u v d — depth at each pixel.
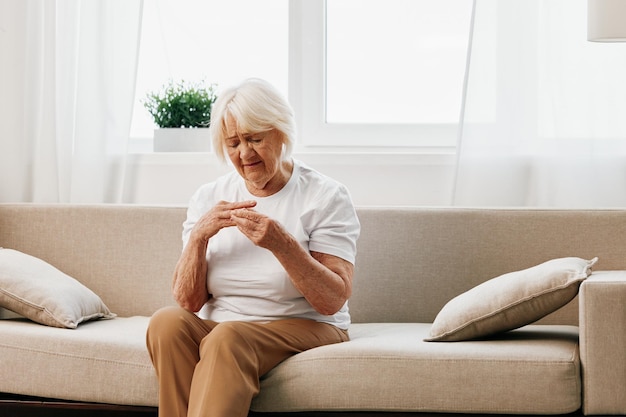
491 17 3.36
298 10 3.72
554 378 2.28
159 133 3.71
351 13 3.72
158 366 2.41
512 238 3.01
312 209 2.66
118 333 2.70
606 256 2.96
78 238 3.26
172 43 3.85
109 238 3.24
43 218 3.29
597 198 3.30
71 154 3.65
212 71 3.84
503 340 2.50
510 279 2.53
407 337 2.61
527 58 3.34
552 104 3.32
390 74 3.71
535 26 3.34
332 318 2.67
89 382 2.55
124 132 3.63
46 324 2.79
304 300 2.63
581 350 2.30
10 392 2.63
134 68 3.63
